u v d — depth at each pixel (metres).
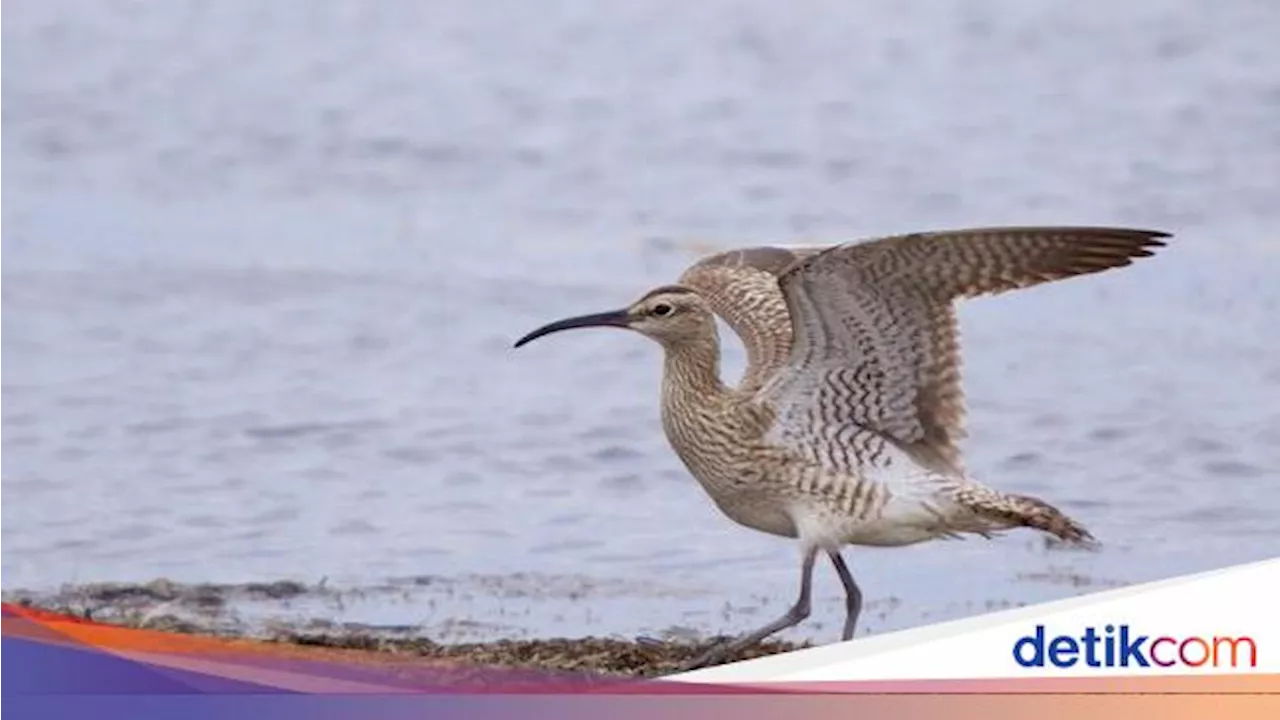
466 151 25.30
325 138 25.83
